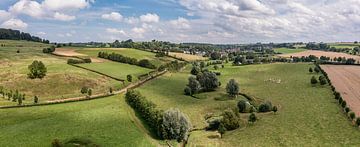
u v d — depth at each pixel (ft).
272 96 351.67
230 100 337.93
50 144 182.29
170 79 475.31
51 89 361.30
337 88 384.47
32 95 336.49
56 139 177.27
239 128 237.45
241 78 502.79
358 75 501.56
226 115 242.58
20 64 460.14
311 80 421.59
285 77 499.10
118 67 525.75
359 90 375.86
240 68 627.05
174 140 208.13
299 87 401.70
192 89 374.84
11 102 291.17
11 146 178.29
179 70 601.21
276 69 597.52
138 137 201.98
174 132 207.62
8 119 233.35
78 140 189.06
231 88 358.23
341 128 220.43
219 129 223.71
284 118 254.88
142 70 528.63
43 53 620.08
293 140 200.23
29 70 410.72
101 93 356.38
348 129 217.77
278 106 302.25
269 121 249.34
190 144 202.80
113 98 320.70
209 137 217.15
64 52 652.48
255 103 322.14
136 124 231.91
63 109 268.21
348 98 326.24
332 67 609.42
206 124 250.78
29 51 635.66
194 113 283.79
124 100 312.09
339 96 316.60
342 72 535.19
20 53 575.38
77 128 213.46
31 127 213.66
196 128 240.94
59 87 369.71
